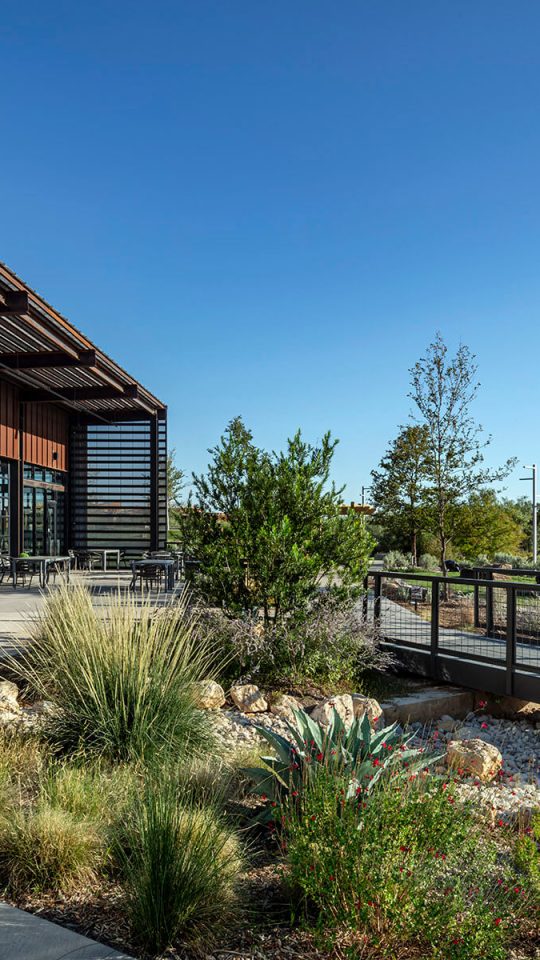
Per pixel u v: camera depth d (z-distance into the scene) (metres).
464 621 10.61
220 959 2.63
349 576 7.70
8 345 14.23
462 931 2.63
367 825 3.01
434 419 16.11
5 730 4.94
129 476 21.36
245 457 7.99
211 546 7.66
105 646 5.27
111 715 4.78
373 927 2.74
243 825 3.82
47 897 3.00
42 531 19.66
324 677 7.44
